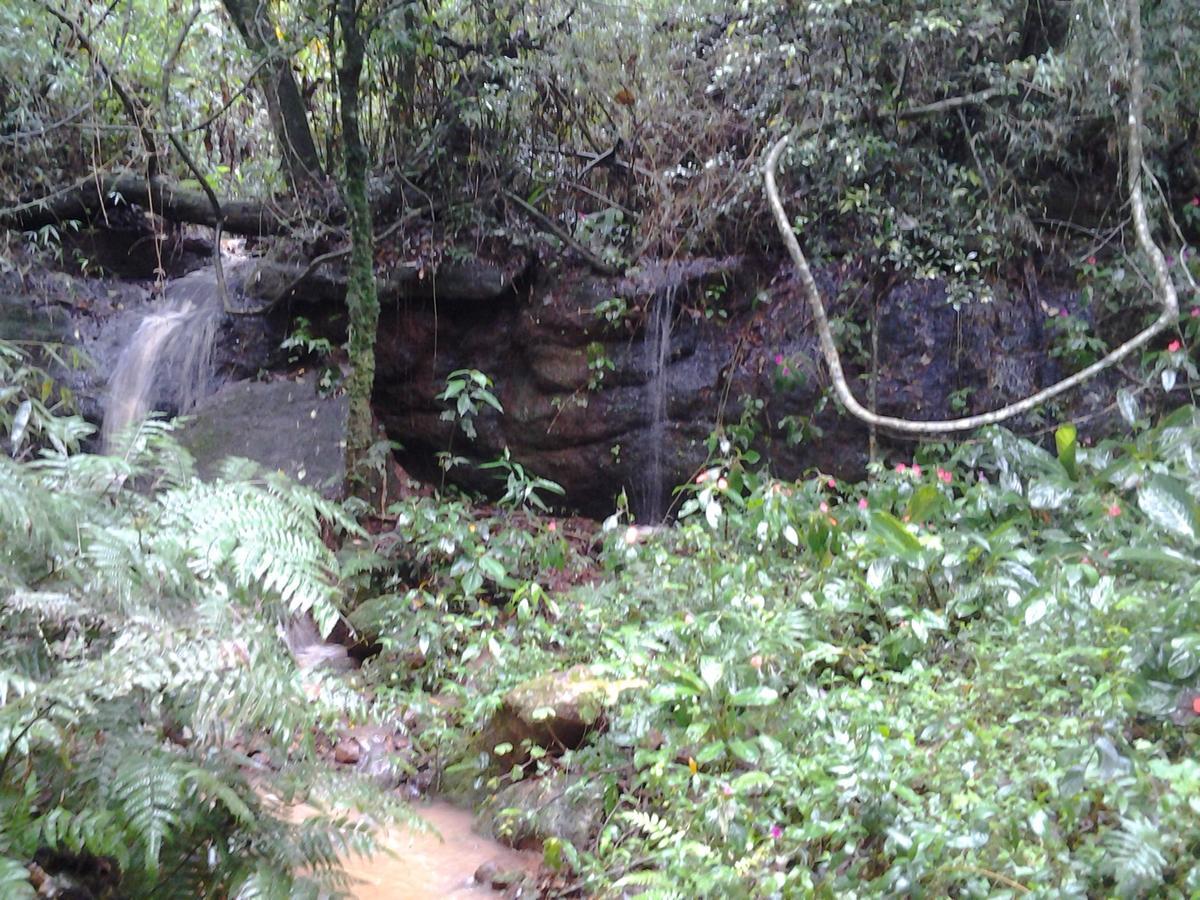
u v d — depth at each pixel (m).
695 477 5.85
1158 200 5.66
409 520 5.01
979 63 5.81
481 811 3.41
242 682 2.31
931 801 2.63
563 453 6.00
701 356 5.93
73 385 5.92
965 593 3.94
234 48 6.80
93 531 2.46
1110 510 4.25
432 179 6.24
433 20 5.85
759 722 3.32
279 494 2.99
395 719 2.97
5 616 2.38
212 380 6.10
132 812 2.14
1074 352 5.70
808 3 5.46
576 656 4.10
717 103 6.16
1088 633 3.37
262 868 2.34
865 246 5.80
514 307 6.20
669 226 5.99
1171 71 5.46
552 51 6.11
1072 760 2.60
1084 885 2.26
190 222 6.61
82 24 6.45
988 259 5.72
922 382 5.70
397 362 6.16
